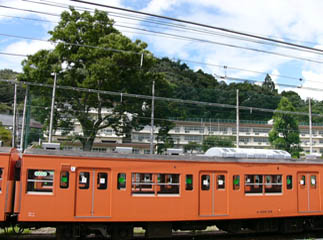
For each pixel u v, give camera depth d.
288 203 12.78
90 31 24.08
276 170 12.79
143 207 11.00
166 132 28.05
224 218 11.83
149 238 12.12
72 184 10.50
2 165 10.06
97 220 10.59
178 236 12.81
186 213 11.41
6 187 10.00
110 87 23.86
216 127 48.72
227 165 12.12
